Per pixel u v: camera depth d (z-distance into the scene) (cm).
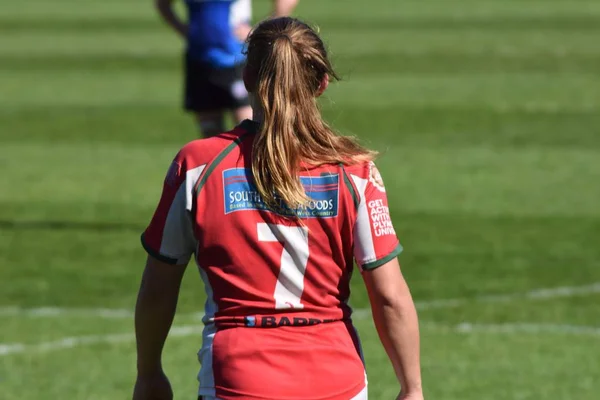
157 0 3394
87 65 8156
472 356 2214
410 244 3162
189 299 2641
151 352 1172
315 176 1093
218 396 1073
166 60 8406
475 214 3550
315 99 1115
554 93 6444
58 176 4284
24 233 3347
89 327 2441
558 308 2545
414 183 4062
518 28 10644
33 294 2695
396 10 13212
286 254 1087
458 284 2745
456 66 7844
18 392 2027
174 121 5672
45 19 12162
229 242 1088
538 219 3478
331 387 1074
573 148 4756
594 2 14225
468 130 5269
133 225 3459
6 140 5156
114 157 4706
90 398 2002
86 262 3006
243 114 3400
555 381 2072
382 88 6762
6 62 8381
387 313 1118
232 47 3350
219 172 1098
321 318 1095
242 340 1076
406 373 1130
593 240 3200
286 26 1130
